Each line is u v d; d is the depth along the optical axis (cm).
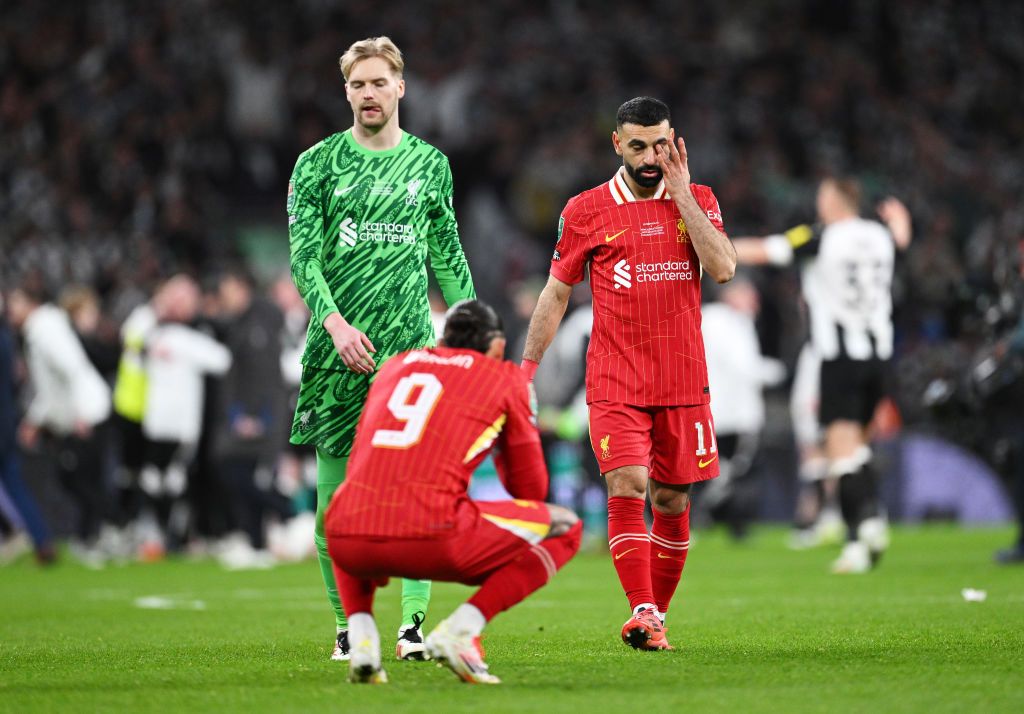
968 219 9044
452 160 8900
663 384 2203
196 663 2147
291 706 1670
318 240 2186
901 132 9556
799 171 9238
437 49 9169
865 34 10144
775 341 7262
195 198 8206
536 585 1820
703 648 2270
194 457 5569
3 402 4978
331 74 8944
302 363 2208
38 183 7719
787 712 1595
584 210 2234
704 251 2152
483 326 1883
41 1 8638
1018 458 4275
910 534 6075
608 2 10025
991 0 10550
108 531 5544
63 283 7238
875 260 4006
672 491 2267
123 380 5494
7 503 5159
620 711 1606
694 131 9225
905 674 1900
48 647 2438
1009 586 3472
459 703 1669
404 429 1805
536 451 1853
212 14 8869
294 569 4841
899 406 6981
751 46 10044
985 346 4603
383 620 2942
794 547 5491
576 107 9288
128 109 8356
